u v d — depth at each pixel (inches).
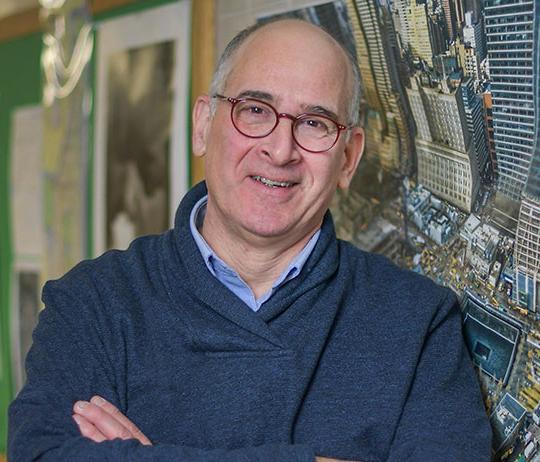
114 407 65.0
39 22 146.9
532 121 65.0
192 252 69.1
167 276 70.0
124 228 125.1
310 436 66.4
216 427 65.5
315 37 68.3
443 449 63.6
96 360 67.0
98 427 63.4
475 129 71.6
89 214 133.8
